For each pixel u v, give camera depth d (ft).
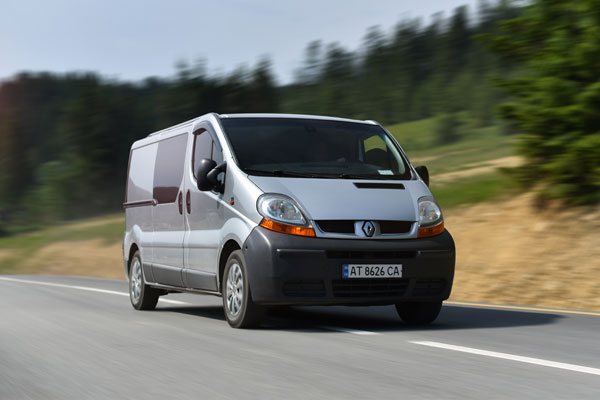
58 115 382.63
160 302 38.65
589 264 43.47
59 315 30.91
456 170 120.06
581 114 45.75
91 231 149.69
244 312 25.00
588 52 45.27
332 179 25.98
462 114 365.61
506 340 22.26
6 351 21.34
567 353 19.72
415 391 15.05
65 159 341.82
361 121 29.81
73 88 364.38
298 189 25.17
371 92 523.70
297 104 500.74
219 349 20.84
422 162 200.64
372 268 24.29
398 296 24.84
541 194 51.62
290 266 23.80
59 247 131.64
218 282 26.89
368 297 24.44
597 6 45.44
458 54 510.99
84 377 17.10
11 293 44.75
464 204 64.69
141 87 372.17
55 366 18.65
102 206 328.90
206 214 27.84
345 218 24.54
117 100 351.46
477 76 444.55
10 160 403.54
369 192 25.68
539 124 47.65
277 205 24.49
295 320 29.27
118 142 341.62
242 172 25.99
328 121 29.04
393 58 533.96
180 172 30.63
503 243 51.31
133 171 37.40
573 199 49.75
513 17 49.78
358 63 539.29
